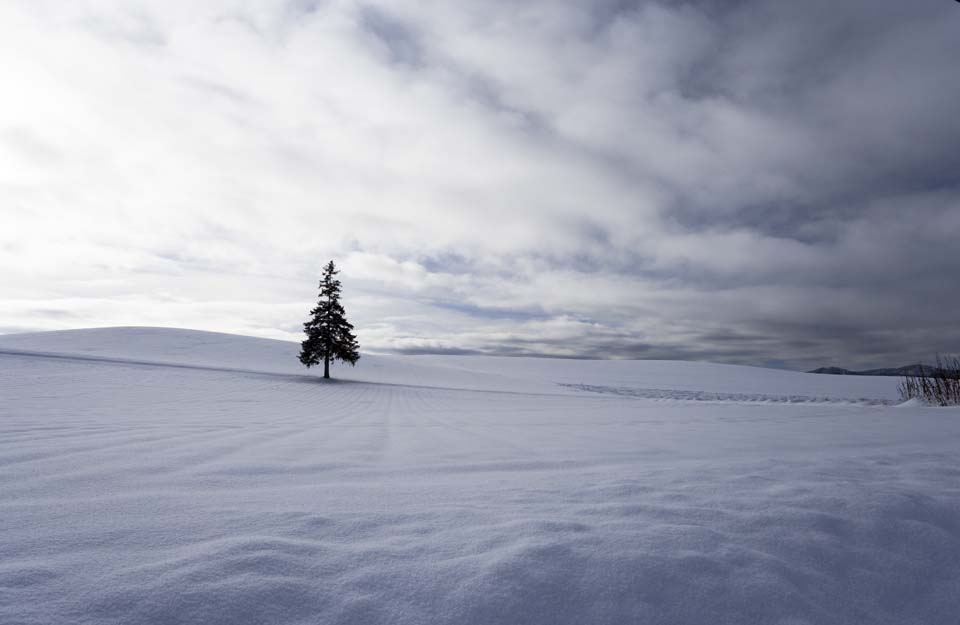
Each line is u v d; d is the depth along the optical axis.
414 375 41.50
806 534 1.68
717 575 1.38
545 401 19.11
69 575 1.20
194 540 1.47
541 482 2.47
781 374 53.94
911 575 1.49
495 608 1.18
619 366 58.38
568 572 1.34
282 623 1.09
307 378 29.81
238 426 5.65
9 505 1.82
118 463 2.78
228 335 48.41
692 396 32.44
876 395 35.97
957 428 5.86
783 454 3.67
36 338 41.75
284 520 1.70
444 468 2.99
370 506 1.94
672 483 2.42
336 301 31.94
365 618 1.12
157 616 1.06
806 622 1.24
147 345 41.34
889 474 2.72
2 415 5.81
